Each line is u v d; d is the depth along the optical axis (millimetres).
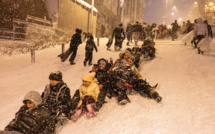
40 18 17969
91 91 4746
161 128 3973
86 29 23844
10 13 17328
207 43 11633
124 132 3941
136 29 17094
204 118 4234
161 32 27141
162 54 12234
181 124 4074
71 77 8828
